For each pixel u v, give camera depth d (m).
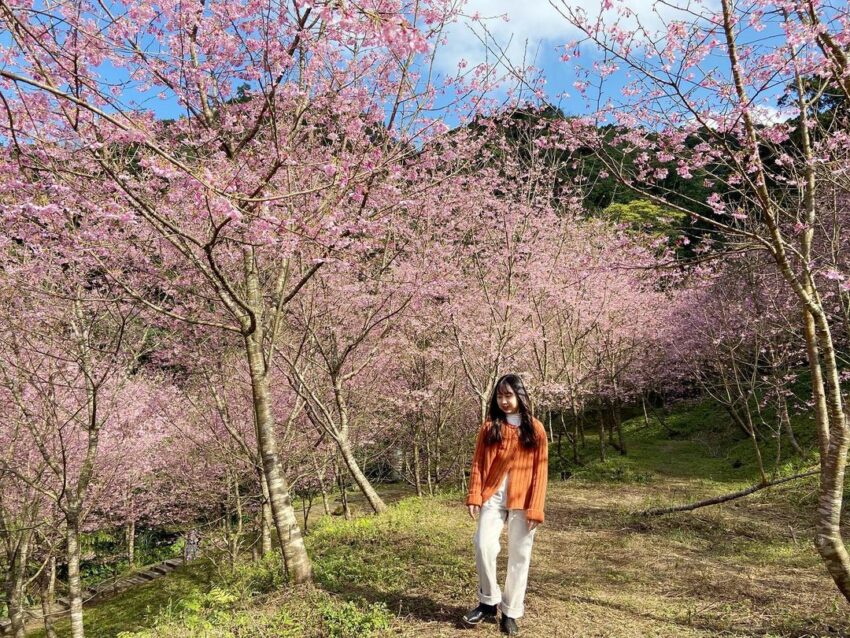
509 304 11.30
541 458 4.14
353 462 11.20
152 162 4.05
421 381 14.41
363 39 5.65
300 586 5.49
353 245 6.21
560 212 14.67
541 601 4.98
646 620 4.62
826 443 4.49
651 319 19.92
